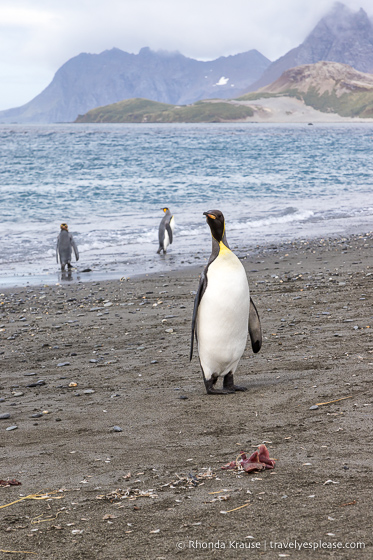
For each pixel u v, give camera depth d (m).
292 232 21.28
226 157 65.88
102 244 19.61
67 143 102.62
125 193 33.56
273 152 75.31
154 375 6.92
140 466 4.12
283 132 169.88
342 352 6.89
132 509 3.35
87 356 8.09
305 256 15.79
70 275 15.09
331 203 29.72
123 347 8.41
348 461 3.75
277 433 4.54
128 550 2.84
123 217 25.08
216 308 5.77
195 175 45.03
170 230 17.59
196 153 72.94
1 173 47.41
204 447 4.41
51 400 6.23
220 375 6.09
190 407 5.55
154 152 75.19
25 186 37.25
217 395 5.91
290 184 38.88
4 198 31.20
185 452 4.34
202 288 5.91
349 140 114.69
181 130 194.38
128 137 129.12
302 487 3.39
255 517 3.05
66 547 2.94
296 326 8.51
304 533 2.80
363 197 32.22
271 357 7.11
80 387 6.67
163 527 3.06
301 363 6.68
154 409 5.59
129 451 4.46
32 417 5.66
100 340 8.90
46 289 13.48
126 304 11.45
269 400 5.48
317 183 39.69
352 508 3.01
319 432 4.42
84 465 4.23
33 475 4.10
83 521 3.24
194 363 7.35
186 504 3.34
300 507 3.11
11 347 8.85
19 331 9.84
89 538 3.02
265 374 6.46
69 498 3.62
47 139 120.31
